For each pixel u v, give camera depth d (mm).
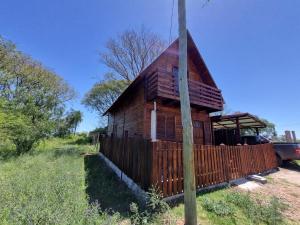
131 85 9492
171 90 8602
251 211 4148
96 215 3447
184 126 3805
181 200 4594
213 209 4223
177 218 3752
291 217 4305
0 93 13234
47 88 19531
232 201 4727
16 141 12781
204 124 11781
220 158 6320
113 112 17047
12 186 4578
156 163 4465
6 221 2898
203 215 3988
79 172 7539
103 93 29656
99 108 30891
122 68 24359
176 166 4895
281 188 6566
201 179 5461
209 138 11805
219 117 11773
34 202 3564
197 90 9922
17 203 3623
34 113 15023
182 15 4184
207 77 12234
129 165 6195
